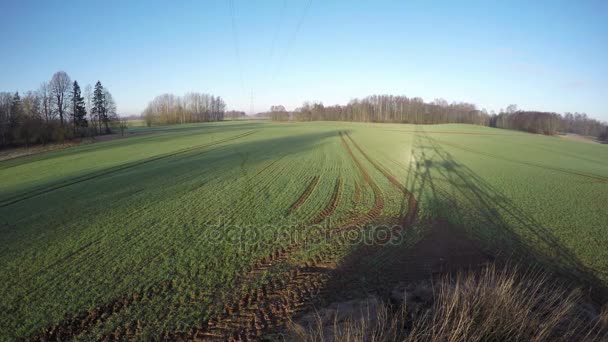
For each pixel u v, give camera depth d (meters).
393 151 33.16
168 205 13.59
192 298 6.64
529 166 25.50
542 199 15.05
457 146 38.44
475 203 14.10
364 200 14.43
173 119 117.56
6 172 23.80
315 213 12.49
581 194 16.23
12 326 5.90
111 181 18.55
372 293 6.68
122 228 10.90
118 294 6.86
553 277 7.61
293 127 74.81
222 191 16.05
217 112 149.50
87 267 8.12
